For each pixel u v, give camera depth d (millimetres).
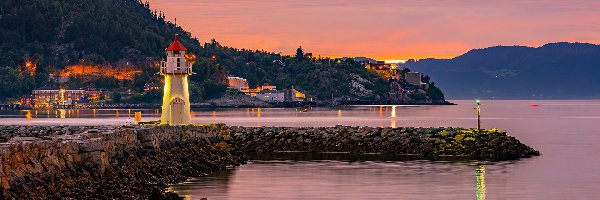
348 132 102062
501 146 96312
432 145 97688
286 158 91938
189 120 104000
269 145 102062
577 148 113812
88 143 49562
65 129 89625
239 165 83188
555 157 95625
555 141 132625
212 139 95875
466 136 98188
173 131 80875
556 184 69500
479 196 62406
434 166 83062
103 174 50062
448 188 66375
